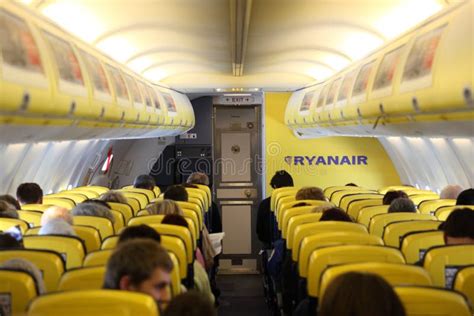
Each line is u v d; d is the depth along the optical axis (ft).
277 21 22.26
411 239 16.83
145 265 11.23
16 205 25.04
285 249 24.53
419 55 16.38
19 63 13.12
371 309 8.00
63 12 20.62
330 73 35.68
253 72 38.52
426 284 12.92
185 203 27.09
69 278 12.78
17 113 13.53
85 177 42.34
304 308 16.26
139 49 28.86
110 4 19.63
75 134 20.52
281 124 43.06
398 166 42.19
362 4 19.95
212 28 23.34
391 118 19.57
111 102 21.86
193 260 19.93
